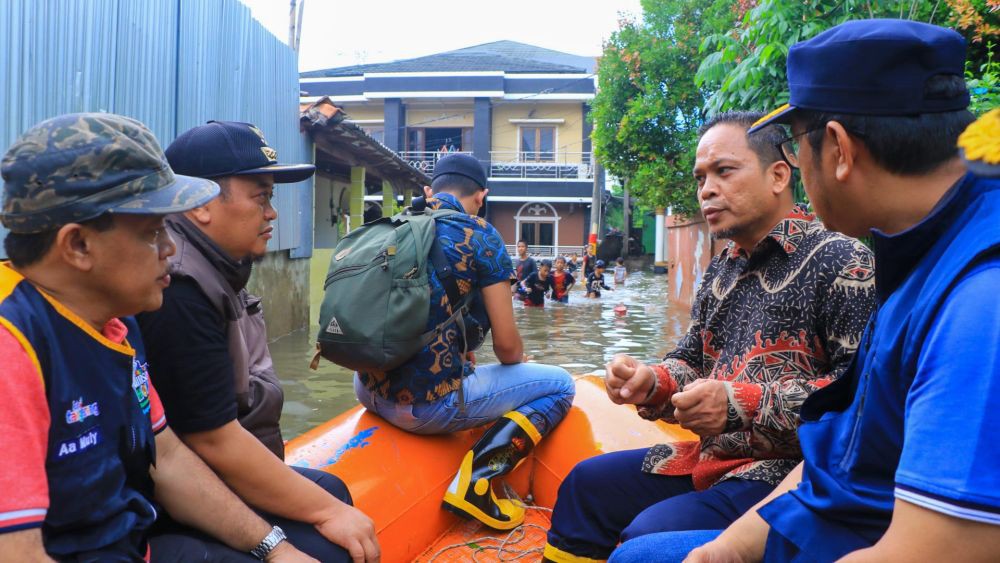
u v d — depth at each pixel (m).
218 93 7.07
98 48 5.07
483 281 2.76
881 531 1.18
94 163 1.23
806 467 1.33
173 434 1.65
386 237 2.61
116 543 1.34
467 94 27.11
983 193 1.08
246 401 1.97
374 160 12.33
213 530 1.65
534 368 2.94
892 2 4.09
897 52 1.11
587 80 27.27
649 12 14.38
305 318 9.76
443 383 2.67
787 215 1.97
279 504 1.81
